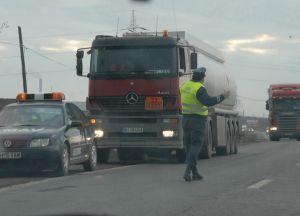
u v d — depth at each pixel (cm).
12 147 1339
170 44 1775
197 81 1238
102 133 1811
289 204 938
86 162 1561
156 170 1543
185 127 1241
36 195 1039
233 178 1302
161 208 895
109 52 1812
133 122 1794
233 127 2592
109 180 1279
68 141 1416
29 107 1494
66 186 1167
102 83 1811
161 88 1772
